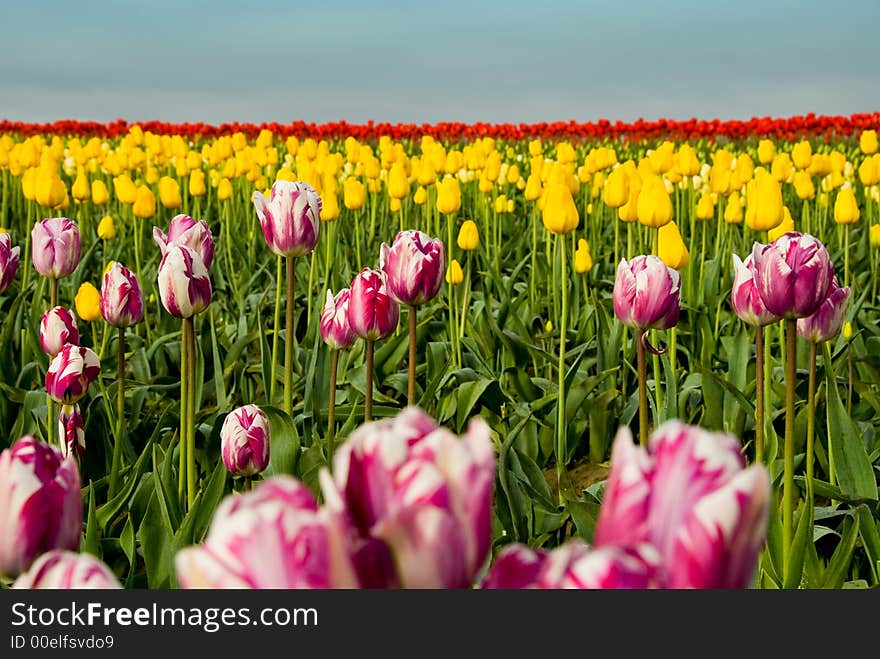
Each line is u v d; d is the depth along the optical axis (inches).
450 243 267.7
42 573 36.9
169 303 140.3
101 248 423.8
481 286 381.4
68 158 610.5
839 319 135.2
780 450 200.8
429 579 33.1
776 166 349.1
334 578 31.8
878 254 351.9
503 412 231.5
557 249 313.4
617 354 241.0
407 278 139.6
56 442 163.8
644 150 960.3
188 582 32.1
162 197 316.8
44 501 58.4
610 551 31.7
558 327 297.0
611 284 341.1
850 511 156.4
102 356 249.0
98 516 150.1
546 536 156.4
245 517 31.8
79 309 175.8
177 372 288.5
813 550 132.1
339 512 33.1
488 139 416.8
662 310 135.2
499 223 416.8
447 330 274.5
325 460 158.1
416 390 236.7
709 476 33.3
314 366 209.0
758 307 130.8
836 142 954.1
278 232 157.0
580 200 542.0
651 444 35.3
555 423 219.3
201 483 160.1
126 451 193.8
